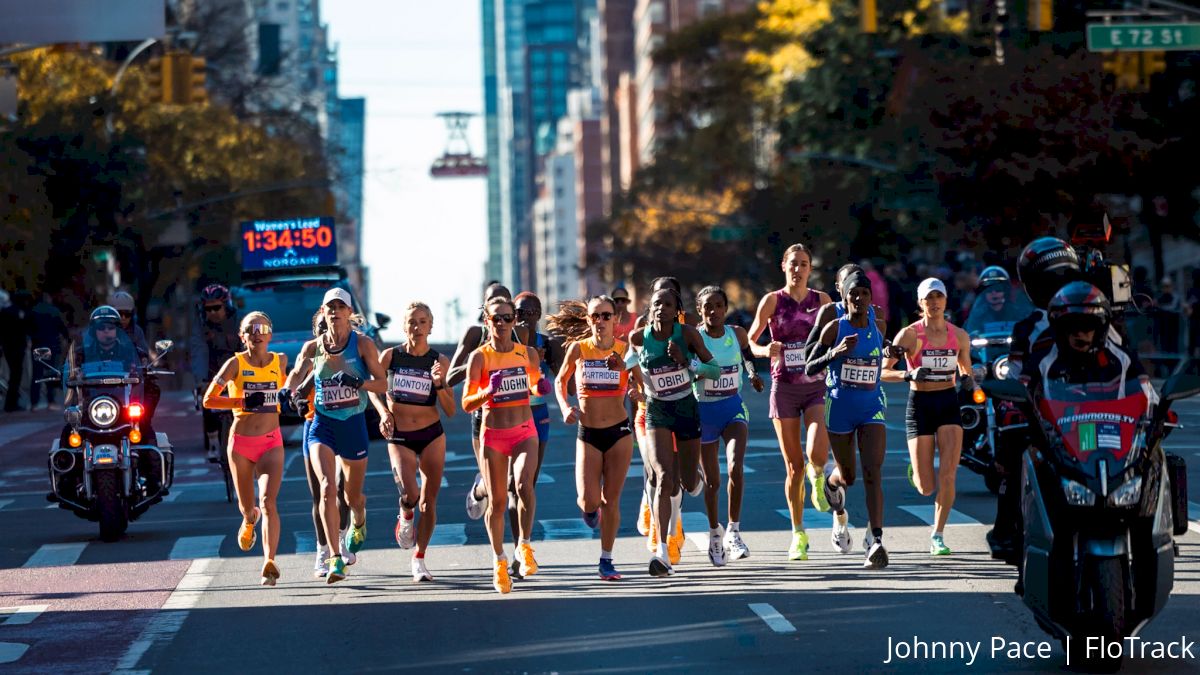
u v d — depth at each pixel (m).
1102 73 100.31
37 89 125.19
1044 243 28.05
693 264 195.62
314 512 32.25
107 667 24.81
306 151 164.50
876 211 128.88
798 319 32.91
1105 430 21.95
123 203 122.06
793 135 141.62
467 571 32.84
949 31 125.62
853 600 28.17
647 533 35.16
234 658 25.08
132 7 72.81
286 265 79.88
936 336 32.16
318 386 31.16
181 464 59.50
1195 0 93.12
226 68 165.00
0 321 92.94
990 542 32.12
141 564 35.41
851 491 43.91
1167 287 87.19
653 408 31.23
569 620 27.16
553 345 35.38
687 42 186.75
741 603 28.23
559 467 53.12
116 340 39.75
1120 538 22.00
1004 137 101.62
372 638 26.17
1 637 27.55
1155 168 100.69
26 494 52.69
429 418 31.48
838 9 135.50
